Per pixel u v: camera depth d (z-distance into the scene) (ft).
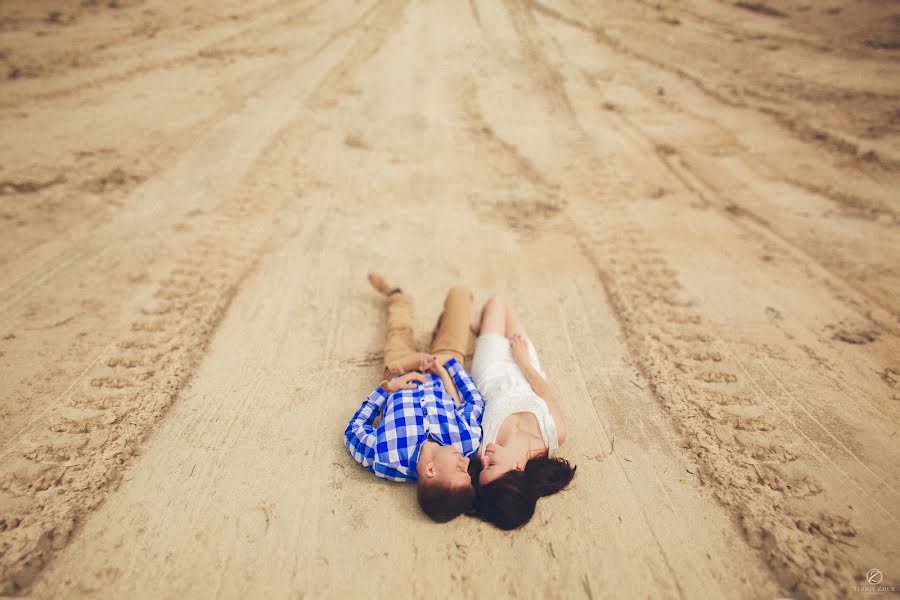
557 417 9.30
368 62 28.17
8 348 11.23
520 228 16.05
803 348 11.71
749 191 17.70
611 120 22.68
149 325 12.03
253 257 14.43
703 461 9.32
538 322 12.59
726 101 24.03
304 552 7.93
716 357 11.50
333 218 16.24
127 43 29.32
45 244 14.43
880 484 8.88
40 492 8.52
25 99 22.48
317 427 9.96
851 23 31.22
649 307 12.96
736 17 34.30
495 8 36.63
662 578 7.67
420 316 12.76
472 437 8.90
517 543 8.15
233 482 8.88
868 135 20.24
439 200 17.29
